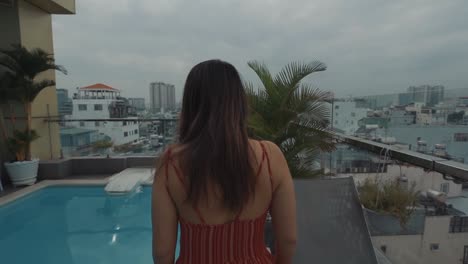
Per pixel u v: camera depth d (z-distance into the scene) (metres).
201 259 0.72
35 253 3.05
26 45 5.15
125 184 4.59
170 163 0.68
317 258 1.59
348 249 1.62
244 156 0.67
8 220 3.88
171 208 0.70
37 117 5.40
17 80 4.62
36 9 5.43
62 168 5.23
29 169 4.77
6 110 5.06
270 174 0.70
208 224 0.69
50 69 5.40
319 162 2.92
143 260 2.92
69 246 3.20
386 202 2.08
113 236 3.44
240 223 0.70
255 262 0.73
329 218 1.75
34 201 4.52
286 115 2.78
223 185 0.65
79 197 4.67
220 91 0.70
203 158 0.65
